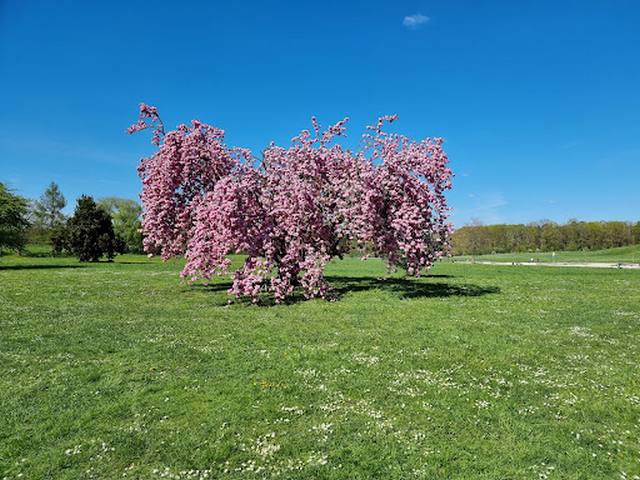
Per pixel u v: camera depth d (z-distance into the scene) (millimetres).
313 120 21719
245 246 18281
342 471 5941
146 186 23516
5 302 20109
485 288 25281
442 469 5957
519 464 6082
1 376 9594
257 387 8859
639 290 24594
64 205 114000
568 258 73062
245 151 21781
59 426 7195
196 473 5941
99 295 22641
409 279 31297
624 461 6148
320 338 12867
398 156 20266
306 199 19953
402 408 7918
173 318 16141
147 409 7867
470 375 9602
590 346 12141
